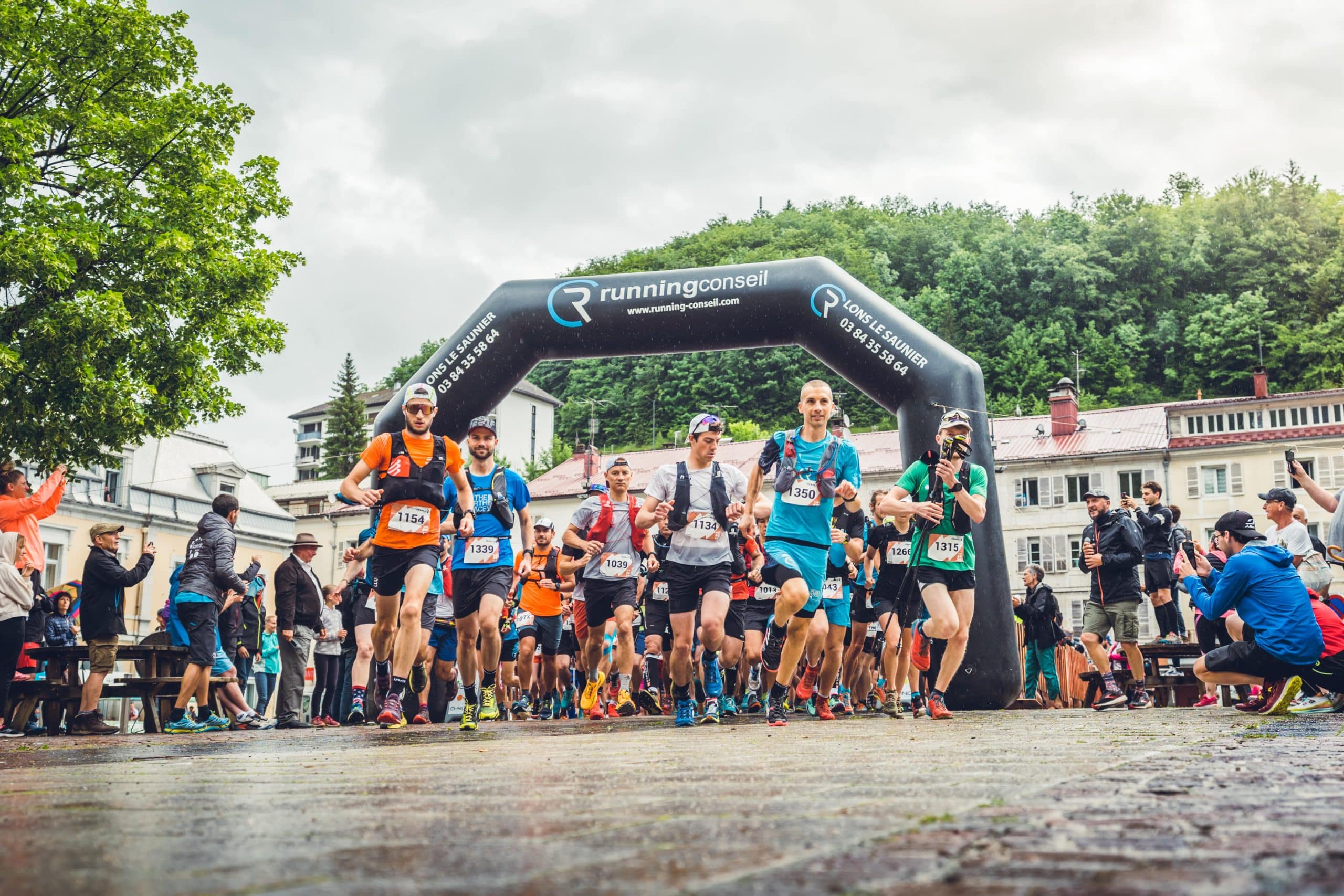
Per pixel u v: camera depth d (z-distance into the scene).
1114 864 1.34
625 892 1.20
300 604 10.76
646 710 13.45
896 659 9.41
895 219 106.88
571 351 12.59
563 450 81.38
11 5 17.12
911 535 9.20
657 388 82.62
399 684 7.62
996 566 10.95
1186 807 1.93
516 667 12.20
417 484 7.45
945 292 89.38
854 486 7.24
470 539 8.30
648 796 2.25
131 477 40.25
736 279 12.05
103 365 16.78
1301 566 9.31
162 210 18.09
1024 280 88.88
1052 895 1.14
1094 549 10.95
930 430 11.38
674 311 12.13
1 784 2.82
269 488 68.31
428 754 4.02
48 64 17.50
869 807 1.97
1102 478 48.97
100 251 17.28
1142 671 10.92
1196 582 7.99
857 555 8.73
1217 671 7.39
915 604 9.26
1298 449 47.12
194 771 3.28
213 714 9.77
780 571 7.07
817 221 102.56
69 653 9.21
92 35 17.80
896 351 11.52
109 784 2.80
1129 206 94.75
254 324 18.05
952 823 1.74
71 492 37.84
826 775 2.69
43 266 15.77
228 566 9.00
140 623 39.59
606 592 9.62
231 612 10.06
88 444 16.69
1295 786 2.31
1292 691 6.95
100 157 18.05
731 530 9.58
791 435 7.39
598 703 10.11
